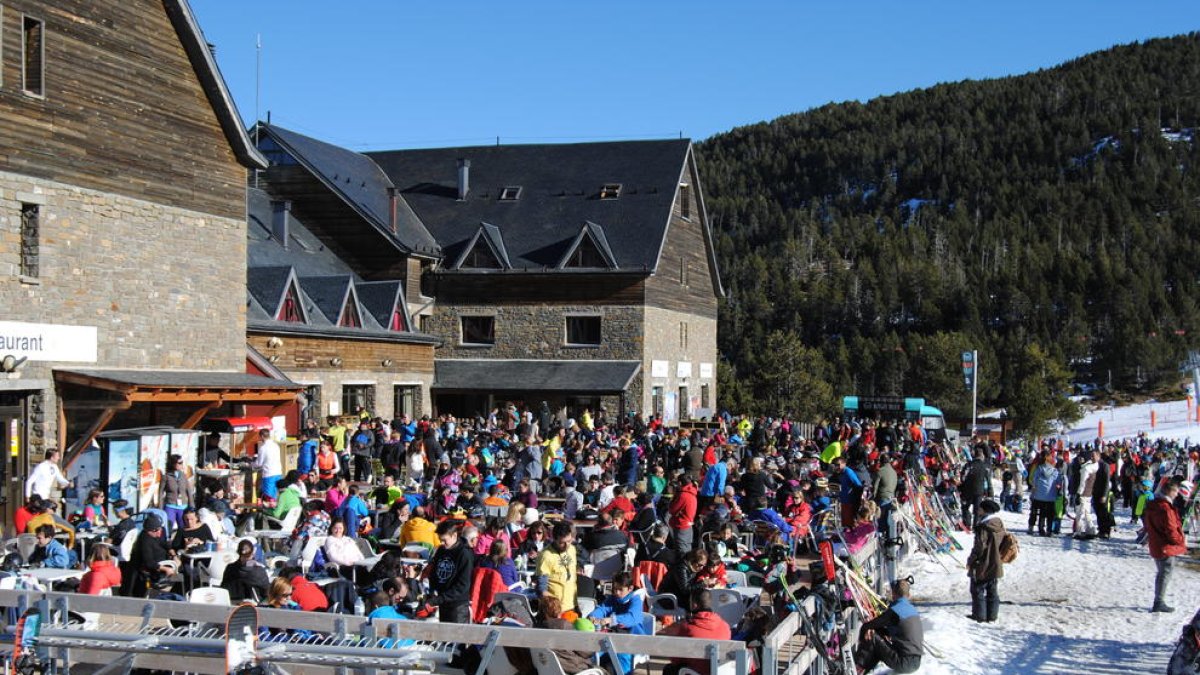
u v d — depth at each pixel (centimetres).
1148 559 2209
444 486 1970
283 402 2559
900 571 2025
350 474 2928
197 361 2472
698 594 1002
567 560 1265
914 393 12644
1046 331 16025
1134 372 15350
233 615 846
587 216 5078
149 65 2320
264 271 3547
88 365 2156
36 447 2050
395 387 4181
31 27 2053
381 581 1281
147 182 2316
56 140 2080
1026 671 1303
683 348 5319
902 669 1138
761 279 18138
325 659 845
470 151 5575
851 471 2080
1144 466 2805
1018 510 3288
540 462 2669
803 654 1019
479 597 1228
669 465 3019
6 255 1970
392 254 4691
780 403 8825
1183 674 1088
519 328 4866
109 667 923
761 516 1878
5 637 919
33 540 1451
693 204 5484
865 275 18250
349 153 5394
